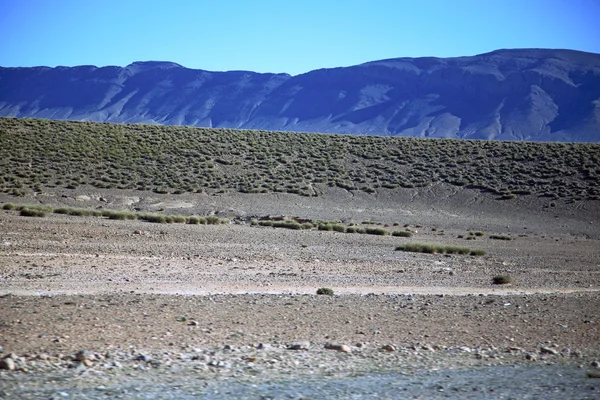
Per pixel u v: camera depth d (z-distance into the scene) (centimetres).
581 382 1628
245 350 1764
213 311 2269
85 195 9306
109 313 2122
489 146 13512
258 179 11069
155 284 3009
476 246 6562
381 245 6022
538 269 4747
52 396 1329
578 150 12988
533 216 10175
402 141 13775
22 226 5431
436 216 10031
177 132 13038
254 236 6044
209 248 4859
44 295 2453
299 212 9631
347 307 2492
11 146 10975
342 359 1739
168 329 1945
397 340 1989
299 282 3353
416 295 2997
